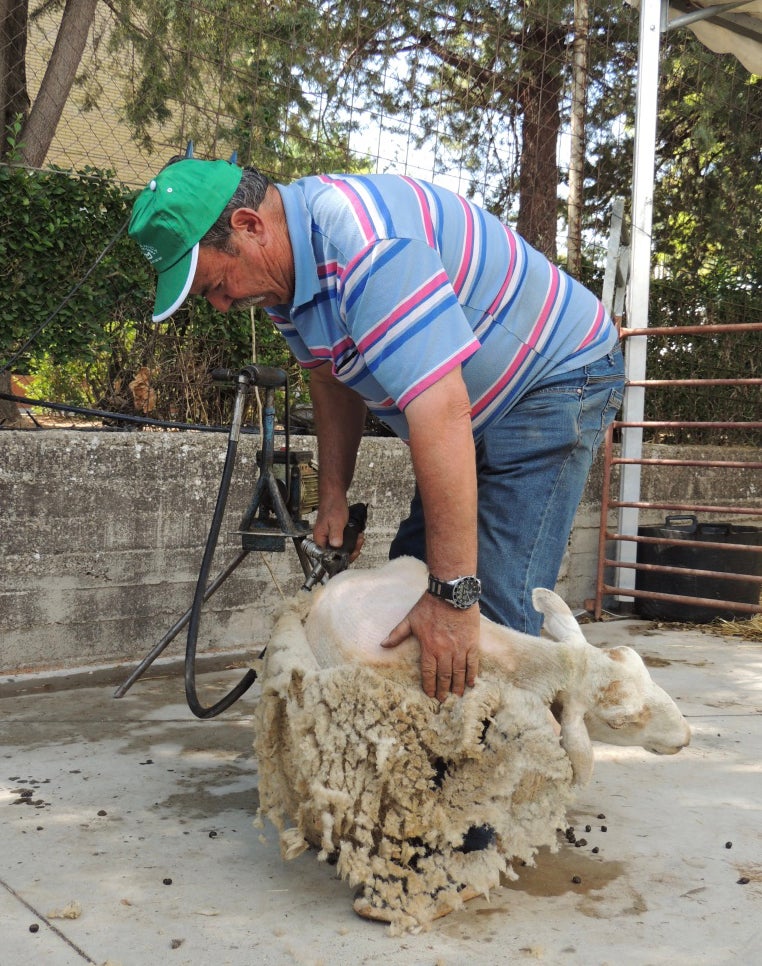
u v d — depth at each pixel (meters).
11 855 2.20
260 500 2.82
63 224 3.98
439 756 1.95
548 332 2.29
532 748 1.94
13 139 4.07
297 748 1.91
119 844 2.28
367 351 1.92
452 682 1.92
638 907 2.04
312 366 2.42
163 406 4.55
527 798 1.99
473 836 2.06
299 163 4.75
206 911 1.97
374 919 1.94
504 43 5.48
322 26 4.76
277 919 1.95
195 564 3.97
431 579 1.89
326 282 1.97
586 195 7.92
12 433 3.55
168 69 4.97
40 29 4.84
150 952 1.81
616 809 2.57
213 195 1.93
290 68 4.68
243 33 4.67
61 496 3.62
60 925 1.91
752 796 2.68
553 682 1.99
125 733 3.10
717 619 5.13
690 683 3.92
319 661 2.00
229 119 4.66
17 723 3.17
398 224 1.93
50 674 3.61
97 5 5.27
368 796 1.92
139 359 4.48
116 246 4.17
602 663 2.04
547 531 2.34
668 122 8.55
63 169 4.09
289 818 2.16
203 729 3.15
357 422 2.58
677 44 8.14
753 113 8.61
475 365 2.20
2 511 3.50
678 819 2.51
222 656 4.01
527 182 5.52
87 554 3.70
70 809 2.47
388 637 1.93
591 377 2.37
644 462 5.09
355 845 1.97
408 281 1.89
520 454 2.32
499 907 2.03
